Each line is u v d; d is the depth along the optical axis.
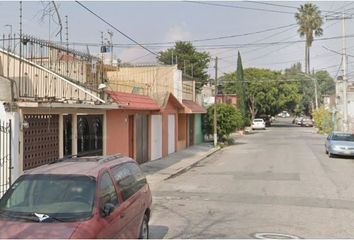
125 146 21.14
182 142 35.50
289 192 15.95
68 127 15.27
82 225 6.08
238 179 19.42
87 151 16.72
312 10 74.19
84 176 6.96
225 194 15.61
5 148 11.83
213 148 36.72
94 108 16.03
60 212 6.41
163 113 29.05
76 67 17.28
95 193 6.70
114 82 25.91
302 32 74.31
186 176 20.80
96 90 17.28
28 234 5.82
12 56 14.19
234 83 84.94
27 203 6.65
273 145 40.16
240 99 67.44
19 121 12.27
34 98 13.10
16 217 6.36
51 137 14.13
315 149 35.31
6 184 11.71
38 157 13.38
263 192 15.98
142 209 8.46
